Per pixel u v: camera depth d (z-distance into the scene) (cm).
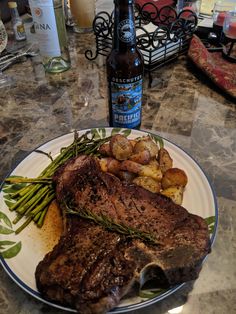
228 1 167
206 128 95
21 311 53
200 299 55
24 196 69
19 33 146
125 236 53
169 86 114
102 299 47
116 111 85
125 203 59
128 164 73
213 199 66
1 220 65
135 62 76
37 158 80
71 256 51
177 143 89
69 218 58
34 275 55
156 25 132
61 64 124
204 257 51
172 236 52
